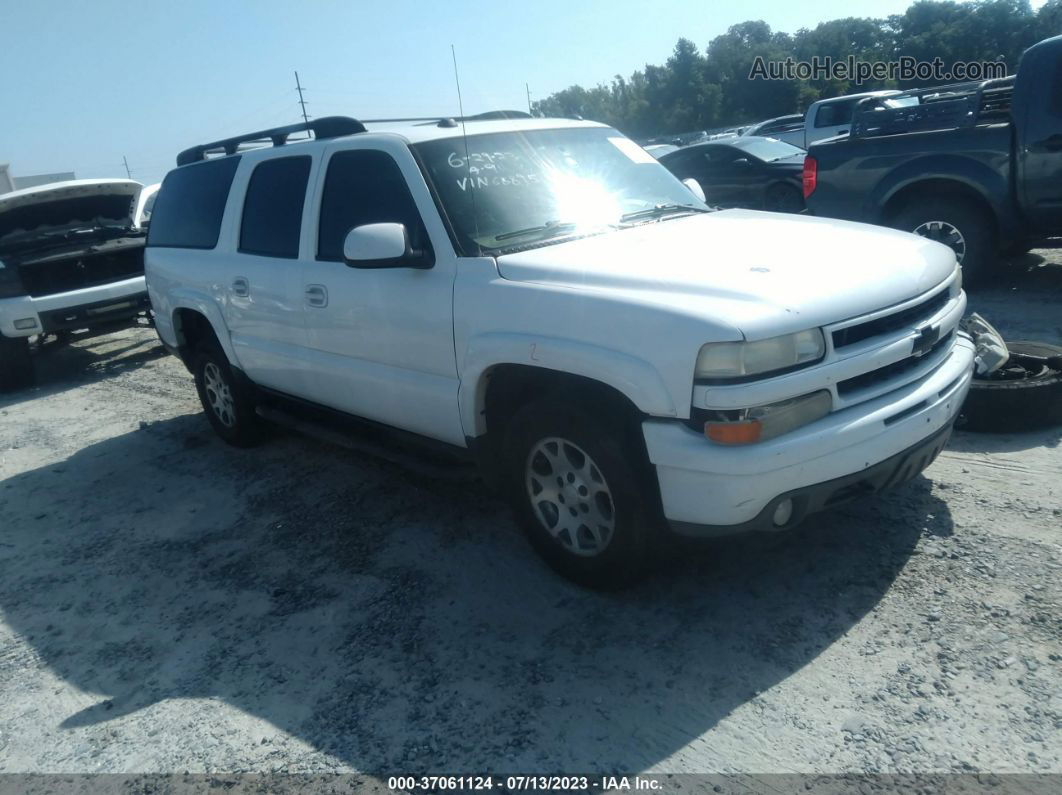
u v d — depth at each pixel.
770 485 2.85
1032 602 3.12
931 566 3.42
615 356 3.01
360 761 2.78
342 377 4.42
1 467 6.30
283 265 4.65
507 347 3.36
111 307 8.70
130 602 4.02
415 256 3.68
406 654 3.31
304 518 4.66
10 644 3.79
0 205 8.52
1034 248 7.65
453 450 3.98
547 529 3.61
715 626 3.23
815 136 17.69
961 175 6.91
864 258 3.35
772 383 2.81
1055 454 4.23
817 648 3.04
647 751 2.67
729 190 13.88
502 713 2.91
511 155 4.18
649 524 3.22
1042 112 6.38
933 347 3.44
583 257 3.47
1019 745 2.51
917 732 2.60
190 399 7.55
